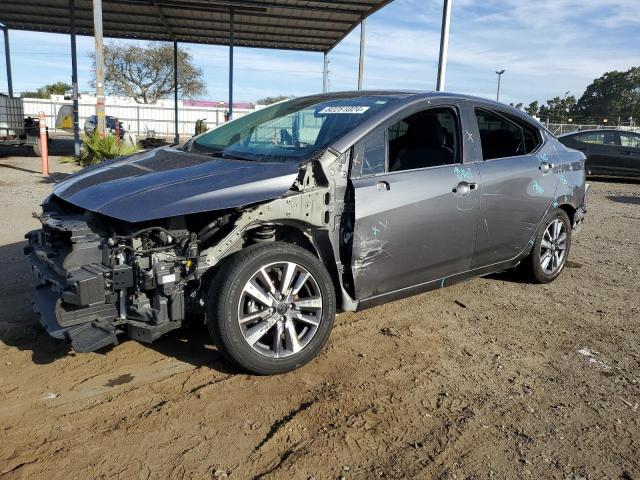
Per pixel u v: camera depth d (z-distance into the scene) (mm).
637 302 5164
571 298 5223
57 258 3371
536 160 5039
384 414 3096
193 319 3559
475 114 4566
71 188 3643
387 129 3893
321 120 4117
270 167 3504
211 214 3439
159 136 36844
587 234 8445
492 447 2836
